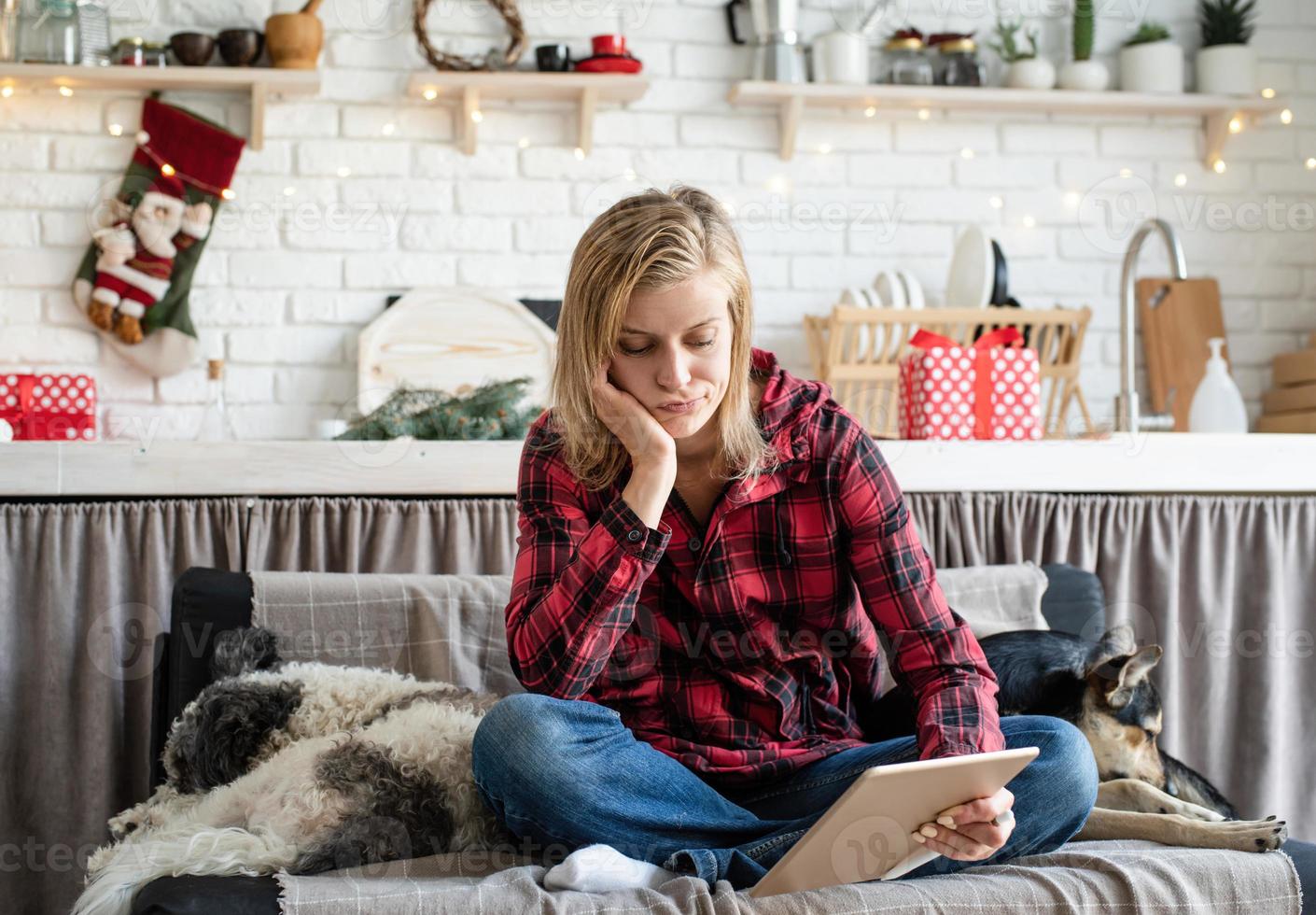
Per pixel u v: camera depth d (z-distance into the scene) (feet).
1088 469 7.68
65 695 6.70
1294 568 7.86
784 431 4.66
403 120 10.41
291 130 10.27
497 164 10.50
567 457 4.63
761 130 10.82
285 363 10.19
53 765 6.65
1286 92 11.41
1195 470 7.78
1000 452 7.61
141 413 10.00
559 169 10.57
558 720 4.17
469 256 10.44
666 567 4.75
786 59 10.50
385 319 10.09
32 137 9.93
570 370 4.42
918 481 7.54
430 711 4.89
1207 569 7.72
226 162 9.99
